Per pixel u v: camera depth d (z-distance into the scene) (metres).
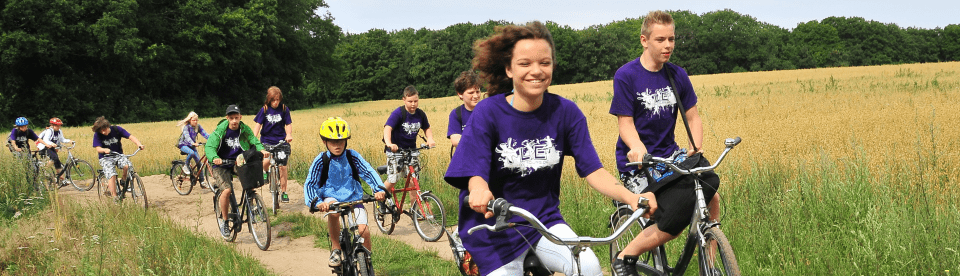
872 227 4.84
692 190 3.33
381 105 66.00
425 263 6.06
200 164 11.24
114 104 52.25
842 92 29.19
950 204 5.48
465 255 3.39
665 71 3.95
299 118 38.91
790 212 5.66
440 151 12.55
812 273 4.58
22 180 10.41
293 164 13.41
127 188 9.88
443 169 10.48
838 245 5.02
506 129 2.70
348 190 4.97
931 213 5.17
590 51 110.00
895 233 4.71
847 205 5.57
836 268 4.61
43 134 12.18
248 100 62.81
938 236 4.70
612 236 2.46
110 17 44.50
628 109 3.91
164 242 6.29
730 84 51.16
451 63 106.25
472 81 6.15
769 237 5.25
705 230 3.30
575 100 41.97
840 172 6.76
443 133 19.19
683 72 4.03
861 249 4.69
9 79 44.62
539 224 2.31
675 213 3.37
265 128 9.48
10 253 6.35
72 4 43.75
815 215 5.57
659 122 3.96
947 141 9.31
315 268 6.16
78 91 48.56
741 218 5.69
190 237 6.89
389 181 7.25
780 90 36.50
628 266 3.60
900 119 13.98
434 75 106.94
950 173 6.77
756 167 7.14
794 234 5.18
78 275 5.61
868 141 10.04
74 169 12.87
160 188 12.12
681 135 14.09
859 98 24.17
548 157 2.76
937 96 22.14
